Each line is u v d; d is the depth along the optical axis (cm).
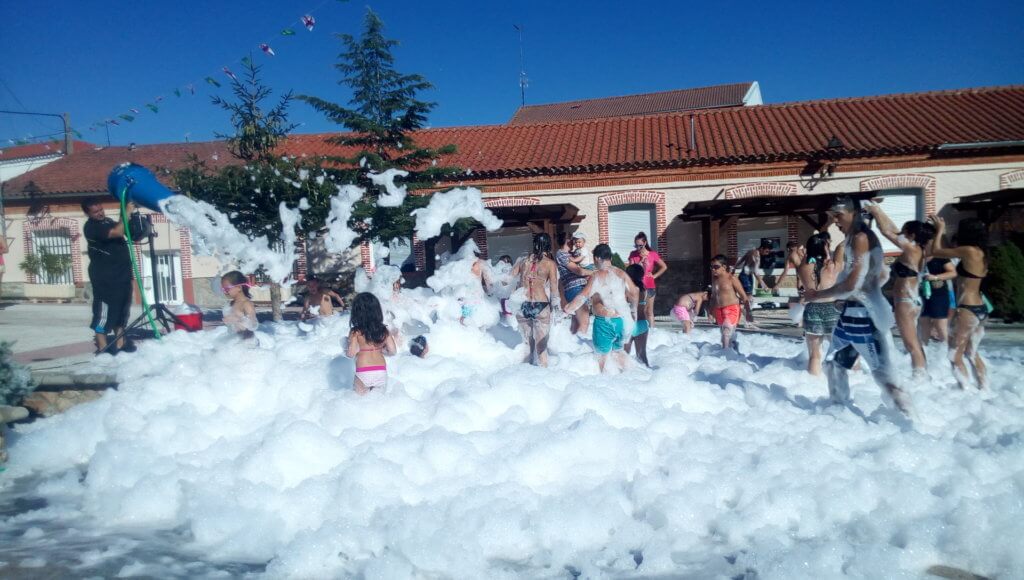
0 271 891
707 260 1961
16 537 433
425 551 371
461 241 2028
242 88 1608
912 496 408
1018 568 347
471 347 915
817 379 720
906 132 2092
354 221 1681
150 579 367
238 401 674
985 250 673
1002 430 541
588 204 2130
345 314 1245
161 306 959
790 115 2355
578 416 552
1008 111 2166
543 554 390
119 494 489
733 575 354
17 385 643
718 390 657
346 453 503
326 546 382
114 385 753
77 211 2388
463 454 489
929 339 813
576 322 1081
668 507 411
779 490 413
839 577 338
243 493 448
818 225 1984
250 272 955
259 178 1512
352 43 1722
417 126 1808
